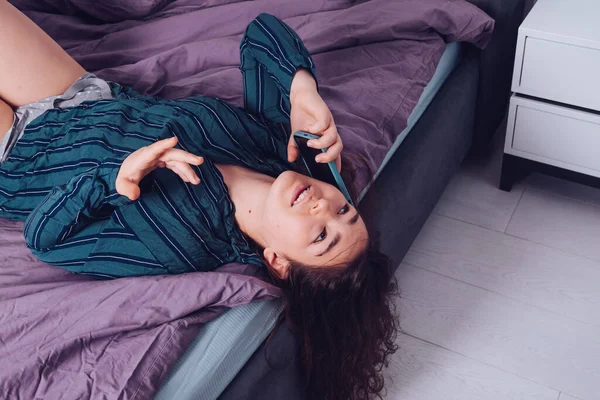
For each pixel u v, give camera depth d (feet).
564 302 5.89
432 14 5.92
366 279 4.39
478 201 6.81
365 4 6.19
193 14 6.31
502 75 6.99
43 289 4.27
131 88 5.46
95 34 6.47
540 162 6.55
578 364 5.48
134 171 3.85
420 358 5.60
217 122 4.79
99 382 3.74
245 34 4.96
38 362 3.81
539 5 6.16
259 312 4.23
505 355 5.57
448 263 6.27
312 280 4.24
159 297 4.03
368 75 5.66
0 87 5.18
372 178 5.10
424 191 5.93
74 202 4.09
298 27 6.20
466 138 6.74
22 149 5.01
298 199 4.12
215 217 4.48
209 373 3.94
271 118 5.06
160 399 3.81
